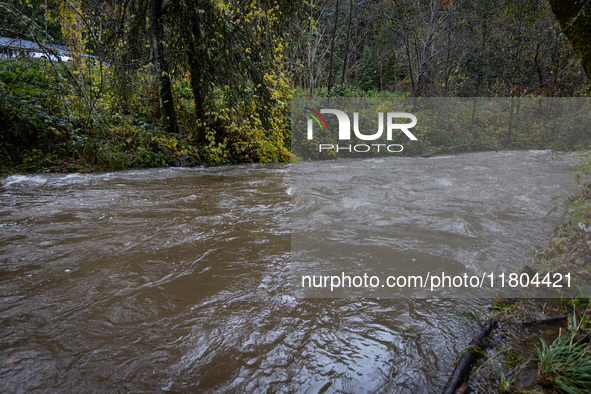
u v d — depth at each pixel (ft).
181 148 30.27
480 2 46.98
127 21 32.73
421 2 47.78
